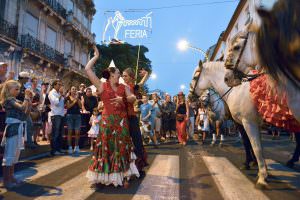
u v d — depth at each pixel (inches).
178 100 409.1
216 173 188.5
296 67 64.8
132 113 178.2
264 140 482.3
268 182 164.7
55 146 263.1
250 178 174.4
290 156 275.0
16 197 131.8
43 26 885.8
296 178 176.4
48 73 912.9
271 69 70.1
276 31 66.6
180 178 172.9
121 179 148.6
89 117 352.2
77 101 283.3
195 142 445.4
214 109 359.3
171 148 346.0
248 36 154.2
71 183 157.6
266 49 68.9
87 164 213.9
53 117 263.4
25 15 773.9
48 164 213.6
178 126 400.2
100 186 150.9
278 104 128.6
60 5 992.2
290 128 138.9
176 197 134.2
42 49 842.8
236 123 204.1
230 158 257.4
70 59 1034.1
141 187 151.3
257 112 156.4
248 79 155.4
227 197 135.3
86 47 1304.1
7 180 150.9
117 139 151.9
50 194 136.9
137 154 176.1
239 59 155.9
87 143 364.2
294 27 64.5
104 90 156.6
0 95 158.9
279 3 67.7
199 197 134.7
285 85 88.7
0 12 684.7
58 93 270.5
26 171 187.5
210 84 211.5
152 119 361.7
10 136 151.8
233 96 167.6
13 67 714.8
